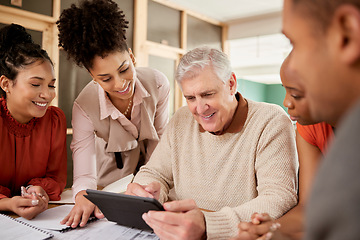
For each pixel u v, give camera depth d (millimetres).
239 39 5914
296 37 297
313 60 286
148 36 4633
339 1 252
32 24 3381
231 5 5230
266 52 6680
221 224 768
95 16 1101
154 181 1092
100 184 1637
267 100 9742
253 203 857
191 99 994
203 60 940
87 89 1422
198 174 1107
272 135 981
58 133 1282
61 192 1266
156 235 830
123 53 1172
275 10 5398
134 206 786
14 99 1106
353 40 250
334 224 187
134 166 1605
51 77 1114
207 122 1013
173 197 1215
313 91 303
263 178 957
